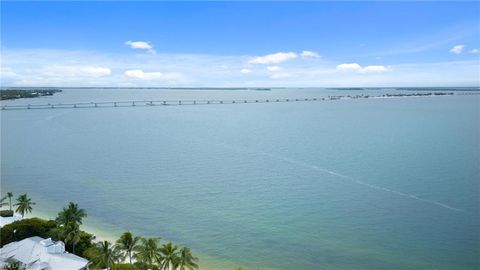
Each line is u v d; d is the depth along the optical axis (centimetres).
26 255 7238
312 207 11775
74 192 13712
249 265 8419
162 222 10781
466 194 12719
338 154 19850
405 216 10931
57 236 8031
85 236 8281
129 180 15212
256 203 12225
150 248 6525
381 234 9825
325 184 14225
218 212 11494
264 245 9331
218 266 8375
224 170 16675
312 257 8719
